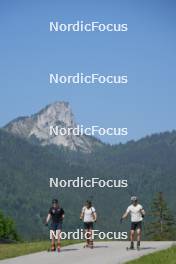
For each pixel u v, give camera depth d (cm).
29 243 5897
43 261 4209
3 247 5309
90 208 5153
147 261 4022
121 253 4703
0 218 11588
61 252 4841
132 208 5019
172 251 4622
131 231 5025
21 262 4166
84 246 5203
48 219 4950
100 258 4344
